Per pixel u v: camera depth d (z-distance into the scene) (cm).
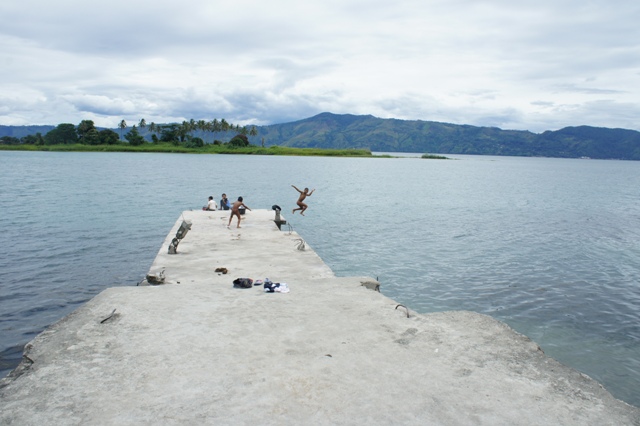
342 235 2684
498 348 645
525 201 5103
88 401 493
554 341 1251
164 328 704
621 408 498
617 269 2022
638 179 11688
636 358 1154
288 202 4300
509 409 488
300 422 456
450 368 581
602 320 1402
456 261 2106
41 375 552
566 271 1970
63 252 2130
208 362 589
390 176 9031
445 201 4788
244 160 14062
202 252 1490
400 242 2517
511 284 1756
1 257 2011
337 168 11200
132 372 560
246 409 479
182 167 9544
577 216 3869
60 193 4553
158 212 3431
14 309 1390
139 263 1978
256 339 665
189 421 456
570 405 501
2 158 12988
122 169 8556
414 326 723
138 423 452
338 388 525
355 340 665
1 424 448
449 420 464
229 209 2738
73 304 1452
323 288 950
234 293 909
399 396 509
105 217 3156
